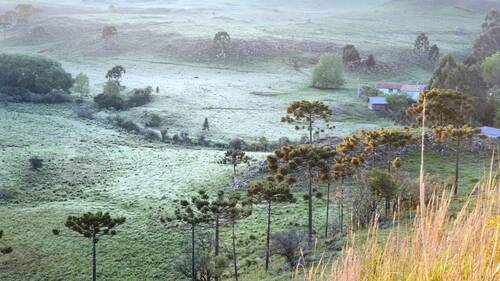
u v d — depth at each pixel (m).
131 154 93.75
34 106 129.62
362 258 5.37
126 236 55.81
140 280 46.88
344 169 51.97
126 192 71.94
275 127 120.88
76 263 50.16
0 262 50.12
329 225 51.28
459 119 67.19
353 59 198.38
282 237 41.31
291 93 157.75
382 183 39.94
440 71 141.38
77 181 77.31
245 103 143.62
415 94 150.25
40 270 48.97
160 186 74.00
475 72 120.06
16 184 73.06
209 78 179.75
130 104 137.50
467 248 4.80
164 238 55.19
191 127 119.88
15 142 93.62
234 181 72.94
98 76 176.62
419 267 4.72
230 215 46.50
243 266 45.69
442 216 4.86
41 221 60.03
